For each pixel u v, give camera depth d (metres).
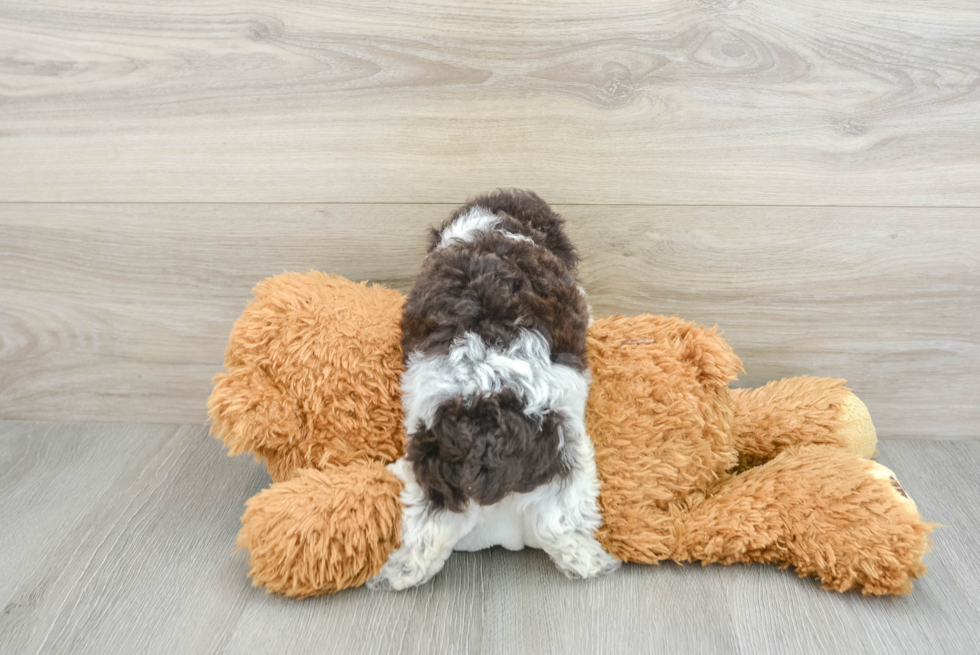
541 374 0.72
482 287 0.74
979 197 1.02
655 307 1.10
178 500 0.98
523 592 0.80
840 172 1.02
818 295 1.08
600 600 0.78
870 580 0.77
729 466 0.88
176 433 1.17
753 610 0.77
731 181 1.04
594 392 0.83
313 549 0.75
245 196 1.07
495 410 0.70
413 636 0.74
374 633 0.74
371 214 1.07
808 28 0.97
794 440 0.95
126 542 0.89
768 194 1.04
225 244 1.09
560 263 0.82
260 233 1.08
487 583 0.81
